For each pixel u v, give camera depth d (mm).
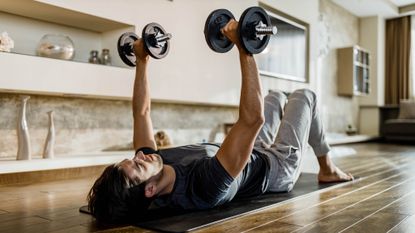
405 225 1278
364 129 7516
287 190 1782
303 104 1832
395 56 7410
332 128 6664
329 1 6543
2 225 1292
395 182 2244
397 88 7367
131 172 1222
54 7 2443
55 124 2803
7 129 2547
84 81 2545
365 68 7098
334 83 6703
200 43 3443
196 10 3385
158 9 3035
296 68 4875
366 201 1671
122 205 1251
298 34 4895
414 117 6680
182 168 1356
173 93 3191
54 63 2383
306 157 3861
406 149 5254
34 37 2725
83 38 3021
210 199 1348
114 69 2725
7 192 1974
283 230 1212
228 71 3795
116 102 3221
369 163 3396
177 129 3816
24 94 2615
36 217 1402
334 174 2133
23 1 2336
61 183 2301
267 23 1258
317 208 1528
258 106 1218
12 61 2182
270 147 1717
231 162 1258
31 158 2439
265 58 4312
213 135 4270
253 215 1409
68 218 1384
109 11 2686
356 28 7504
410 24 7277
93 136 3051
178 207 1378
